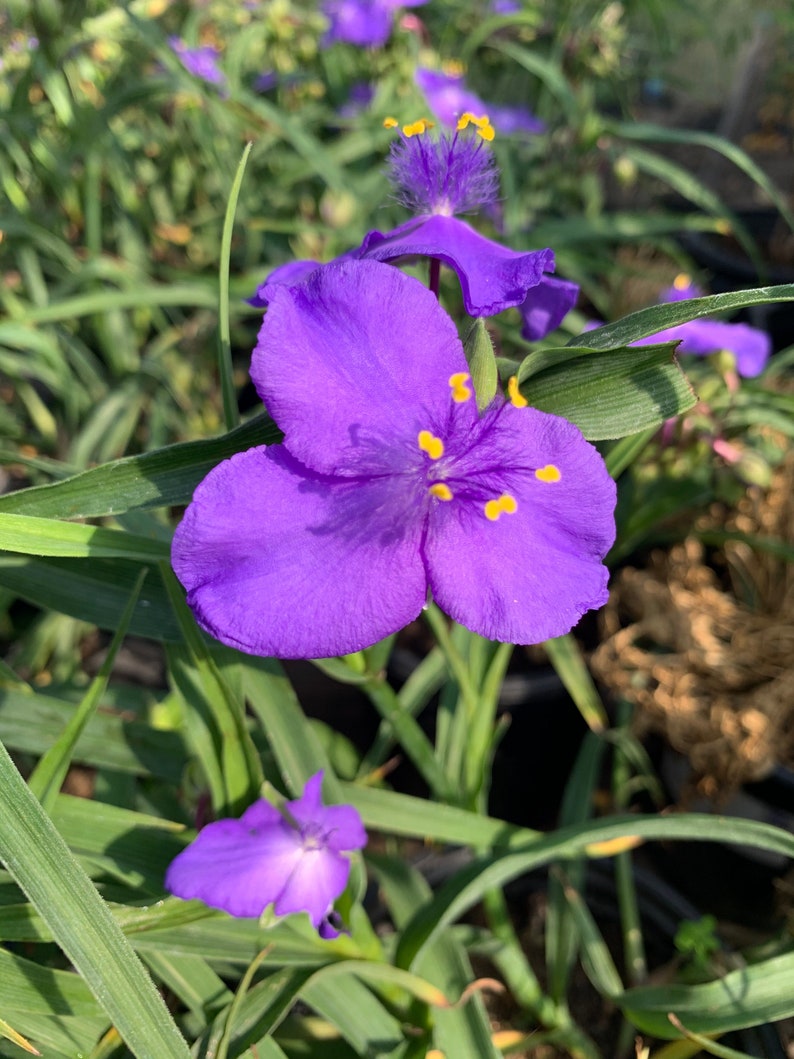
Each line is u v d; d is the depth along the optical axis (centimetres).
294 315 8
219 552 8
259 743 15
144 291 23
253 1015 11
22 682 13
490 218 26
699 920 17
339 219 27
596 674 23
